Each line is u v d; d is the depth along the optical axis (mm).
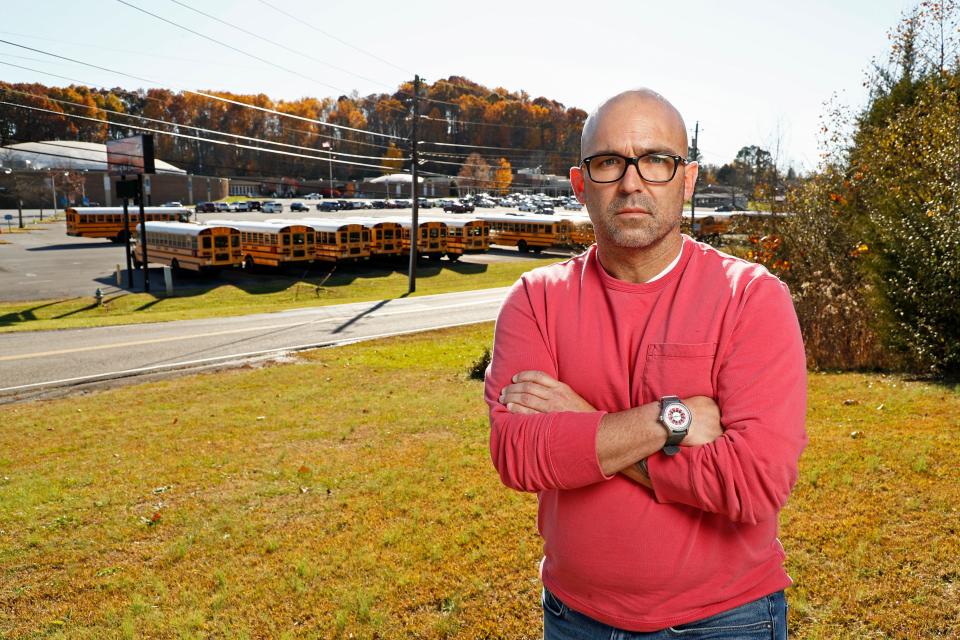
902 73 17078
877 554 4316
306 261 41531
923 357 9656
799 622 3693
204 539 5566
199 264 38219
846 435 6820
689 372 1593
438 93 138625
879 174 12664
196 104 119188
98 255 49906
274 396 11945
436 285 37531
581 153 1707
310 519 5840
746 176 28312
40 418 10891
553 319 1767
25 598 4777
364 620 4141
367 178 145375
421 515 5684
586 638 1703
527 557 4789
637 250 1640
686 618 1605
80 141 114000
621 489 1595
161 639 4102
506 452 1650
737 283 1611
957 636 3457
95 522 6145
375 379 13398
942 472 5543
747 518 1489
